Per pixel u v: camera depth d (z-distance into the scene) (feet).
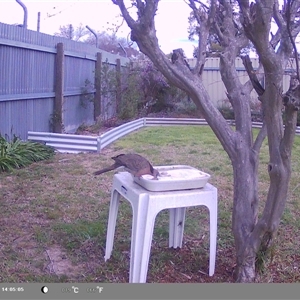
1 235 15.60
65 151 31.07
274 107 10.36
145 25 11.03
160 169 13.23
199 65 12.12
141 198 11.44
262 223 11.60
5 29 28.02
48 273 12.92
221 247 14.93
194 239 15.75
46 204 19.07
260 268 12.21
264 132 12.25
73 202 19.48
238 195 12.16
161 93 55.67
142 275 11.51
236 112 12.47
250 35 9.69
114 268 13.34
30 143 28.89
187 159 29.43
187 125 49.88
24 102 31.04
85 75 42.83
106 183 22.74
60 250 14.62
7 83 28.66
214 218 12.27
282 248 14.74
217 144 35.86
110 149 32.63
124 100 48.26
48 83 34.47
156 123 50.11
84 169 25.68
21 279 12.42
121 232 16.07
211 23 12.67
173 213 14.57
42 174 24.11
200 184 12.10
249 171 12.09
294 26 12.10
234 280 12.48
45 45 33.50
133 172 12.03
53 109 35.68
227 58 12.84
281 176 10.81
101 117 44.70
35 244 14.97
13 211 18.08
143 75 52.54
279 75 9.96
